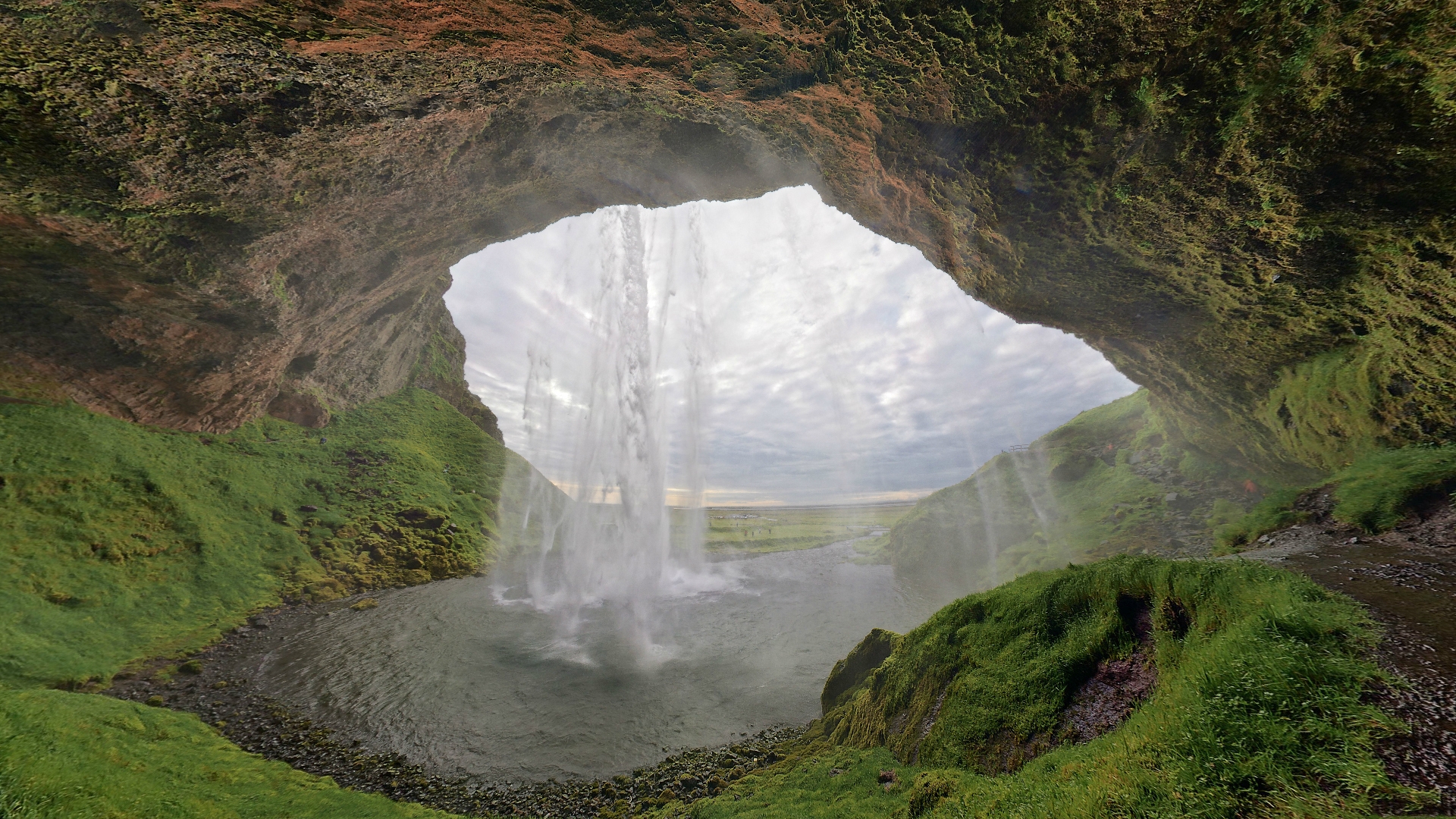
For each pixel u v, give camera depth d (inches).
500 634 907.4
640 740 551.5
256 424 1395.2
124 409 1068.5
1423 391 476.4
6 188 550.3
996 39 374.0
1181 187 406.6
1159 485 1125.1
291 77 458.6
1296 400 617.6
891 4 382.3
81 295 832.3
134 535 892.0
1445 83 272.4
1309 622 198.4
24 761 272.5
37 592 707.4
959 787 266.2
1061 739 258.5
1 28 376.2
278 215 706.2
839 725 458.0
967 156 472.4
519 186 848.3
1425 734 144.6
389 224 896.9
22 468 847.1
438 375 2214.6
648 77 483.8
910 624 991.6
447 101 542.6
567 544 1644.9
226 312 943.7
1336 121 317.7
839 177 623.2
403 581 1195.3
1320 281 452.4
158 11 372.5
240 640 815.7
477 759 518.3
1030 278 596.7
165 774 370.6
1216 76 336.2
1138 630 274.4
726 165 734.5
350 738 551.5
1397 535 392.8
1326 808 129.0
